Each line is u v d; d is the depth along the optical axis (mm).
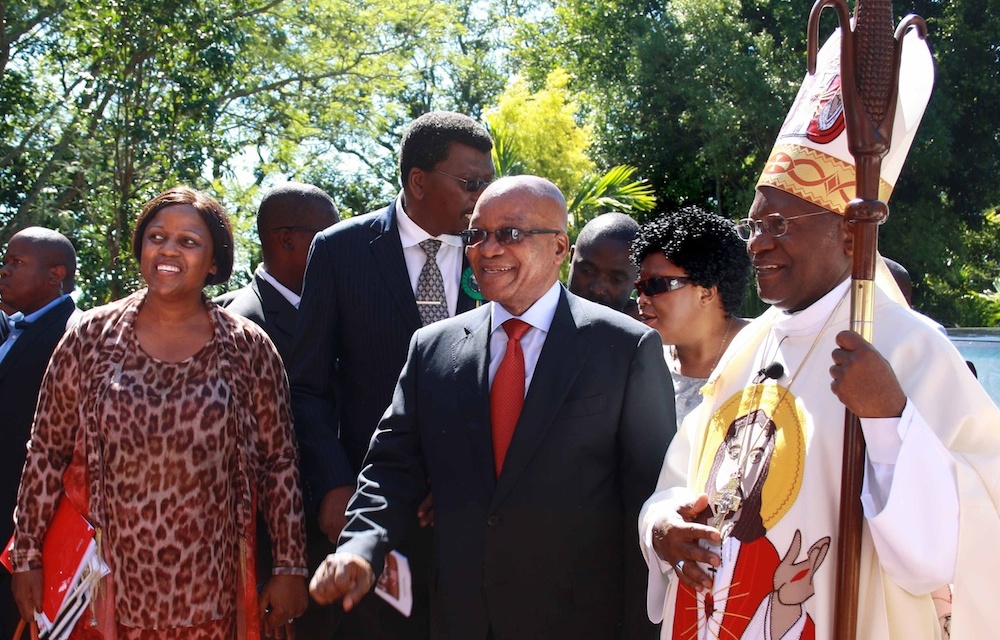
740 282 3701
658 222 3738
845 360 2260
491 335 3221
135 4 11797
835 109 2516
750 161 20234
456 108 31172
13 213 13219
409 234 3893
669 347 3986
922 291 20734
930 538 2246
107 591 3307
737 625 2510
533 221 3137
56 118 13109
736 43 20156
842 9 2318
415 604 3734
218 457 3402
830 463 2455
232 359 3504
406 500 3164
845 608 2316
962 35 19109
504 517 3006
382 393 3785
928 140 18578
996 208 21078
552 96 16594
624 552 3084
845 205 2480
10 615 4711
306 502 3922
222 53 12445
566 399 3061
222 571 3404
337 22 19109
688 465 2904
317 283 3859
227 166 14078
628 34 23484
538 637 2996
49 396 3479
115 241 12344
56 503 3471
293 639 3762
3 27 13344
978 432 2371
